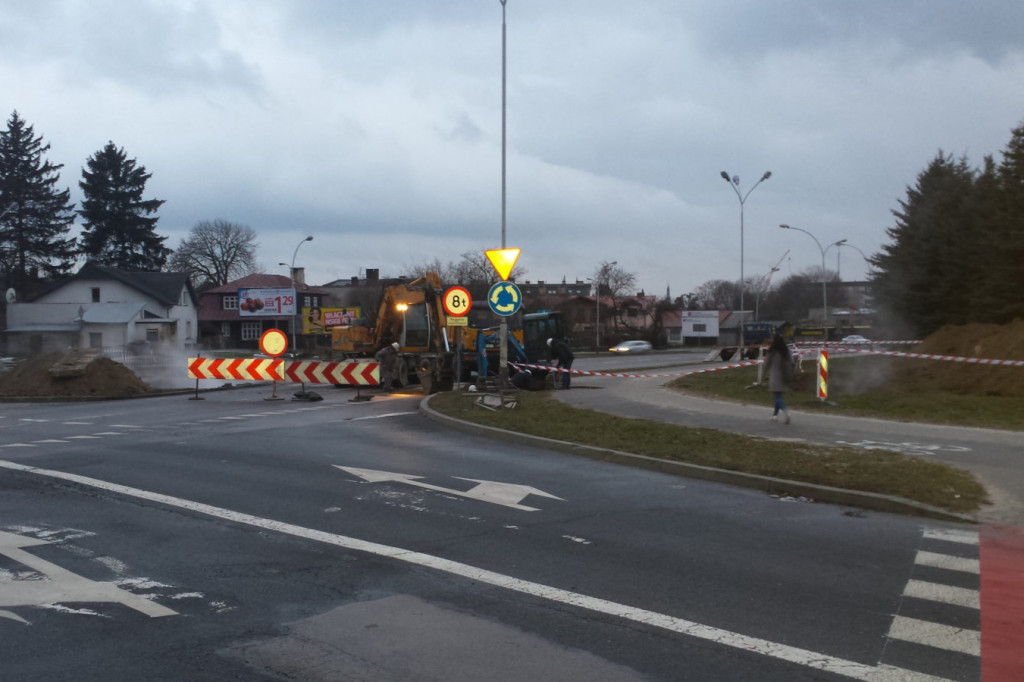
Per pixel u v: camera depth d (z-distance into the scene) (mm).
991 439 13211
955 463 11156
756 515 8766
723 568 6770
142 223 86688
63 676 4574
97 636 5180
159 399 24969
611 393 21516
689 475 11055
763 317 97438
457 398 20266
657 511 8914
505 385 18672
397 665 4758
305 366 24828
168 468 11477
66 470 11289
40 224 78750
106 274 69750
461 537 7727
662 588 6230
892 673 4703
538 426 14945
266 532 7871
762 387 21047
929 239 37375
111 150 86000
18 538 7598
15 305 68062
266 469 11414
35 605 5758
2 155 78500
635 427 14195
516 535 7816
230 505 9062
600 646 5078
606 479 10852
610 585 6297
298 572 6594
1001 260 27641
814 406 17734
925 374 21375
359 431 15938
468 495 9664
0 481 10445
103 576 6449
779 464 10828
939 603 5918
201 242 99938
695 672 4699
